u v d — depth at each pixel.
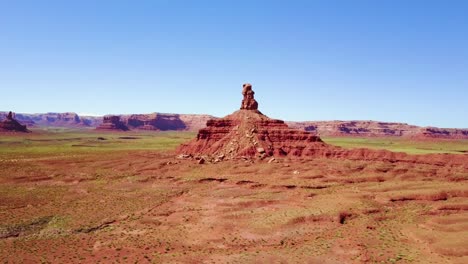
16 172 119.12
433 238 58.34
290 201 83.94
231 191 95.38
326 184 101.19
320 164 125.19
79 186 101.38
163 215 74.44
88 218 71.38
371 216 72.12
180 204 83.25
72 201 84.19
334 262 50.34
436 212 74.50
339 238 60.28
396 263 49.28
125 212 76.12
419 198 84.25
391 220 70.31
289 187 98.00
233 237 61.81
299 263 50.06
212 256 53.22
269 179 108.00
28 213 73.75
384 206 79.25
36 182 106.44
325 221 69.00
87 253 53.97
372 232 62.97
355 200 81.69
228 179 108.06
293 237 61.56
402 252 53.53
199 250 55.88
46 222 69.00
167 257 52.56
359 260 50.75
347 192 91.19
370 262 50.06
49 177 112.62
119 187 100.44
